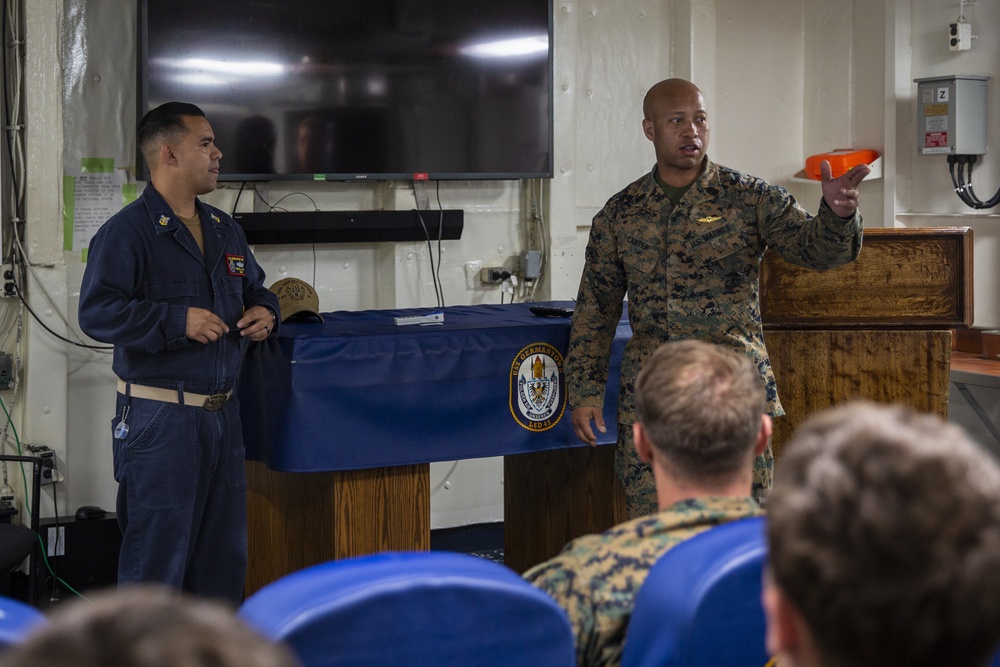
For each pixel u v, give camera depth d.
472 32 4.59
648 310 2.90
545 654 1.15
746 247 2.86
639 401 1.50
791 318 3.31
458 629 1.10
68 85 4.01
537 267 4.87
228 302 2.92
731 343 2.86
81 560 3.90
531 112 4.75
